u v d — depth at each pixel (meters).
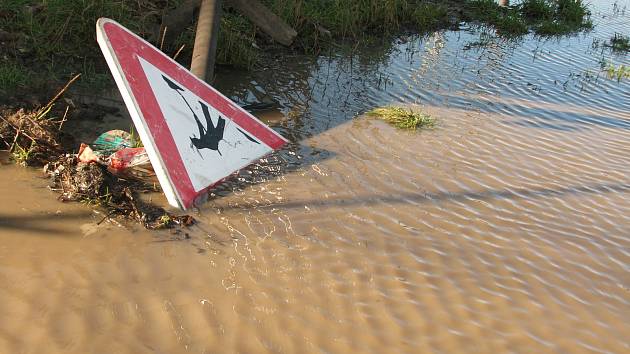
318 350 3.67
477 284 4.38
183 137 5.11
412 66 8.94
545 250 4.84
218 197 5.09
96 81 6.86
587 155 6.58
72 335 3.60
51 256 4.21
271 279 4.21
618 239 5.06
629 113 7.94
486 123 7.19
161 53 5.22
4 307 3.75
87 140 5.72
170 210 4.86
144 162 5.39
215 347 3.62
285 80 7.87
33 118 5.59
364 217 5.04
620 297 4.38
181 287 4.05
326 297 4.11
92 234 4.48
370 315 3.99
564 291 4.38
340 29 9.75
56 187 4.97
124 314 3.79
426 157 6.18
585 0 14.60
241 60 7.99
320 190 5.36
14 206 4.66
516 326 4.01
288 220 4.89
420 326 3.94
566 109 7.86
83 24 7.39
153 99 5.05
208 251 4.43
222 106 5.50
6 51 6.97
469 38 10.71
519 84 8.61
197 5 7.50
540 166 6.23
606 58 10.28
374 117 7.00
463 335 3.90
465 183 5.75
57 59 7.16
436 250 4.71
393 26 10.59
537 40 11.09
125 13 7.77
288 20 9.03
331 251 4.57
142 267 4.20
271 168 5.61
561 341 3.91
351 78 8.20
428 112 7.34
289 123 6.62
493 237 4.95
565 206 5.51
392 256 4.59
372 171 5.77
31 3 7.62
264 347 3.65
